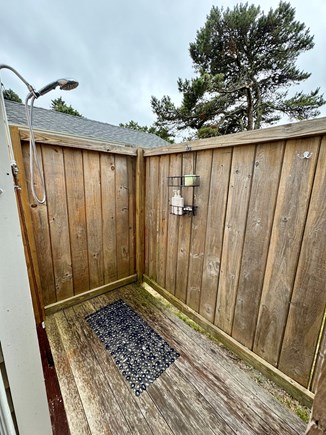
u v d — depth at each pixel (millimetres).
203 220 1519
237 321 1387
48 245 1648
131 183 2068
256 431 984
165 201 1844
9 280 658
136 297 2035
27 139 1387
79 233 1810
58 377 1229
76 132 3719
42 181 1335
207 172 1429
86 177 1753
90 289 1991
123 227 2113
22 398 747
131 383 1201
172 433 974
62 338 1512
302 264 1021
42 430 825
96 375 1244
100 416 1038
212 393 1153
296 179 990
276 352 1192
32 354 748
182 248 1743
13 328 687
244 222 1252
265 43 7344
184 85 7238
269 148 1074
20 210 1371
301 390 1088
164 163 1789
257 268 1223
